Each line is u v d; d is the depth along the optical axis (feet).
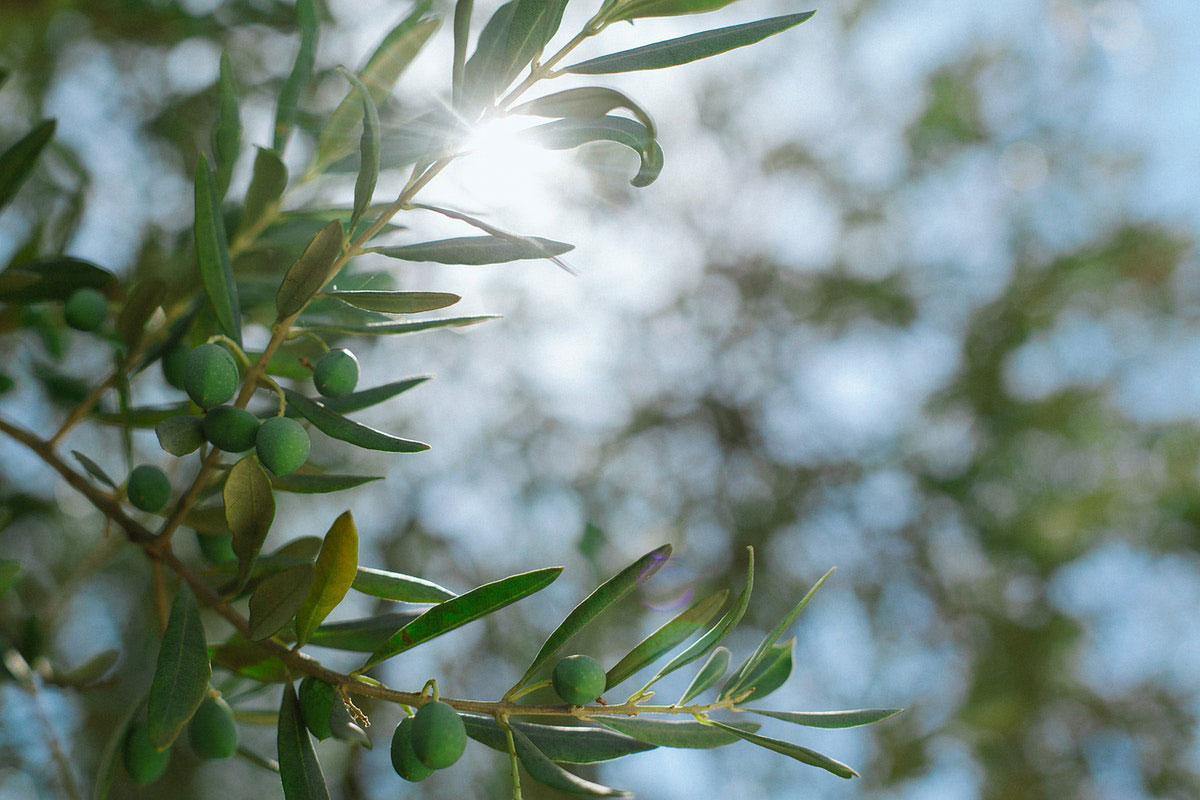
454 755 3.15
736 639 15.76
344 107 4.90
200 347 3.52
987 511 16.71
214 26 9.81
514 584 3.43
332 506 13.17
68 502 9.51
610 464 15.19
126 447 4.32
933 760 14.92
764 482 16.89
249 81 10.13
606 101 3.44
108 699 10.25
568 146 3.43
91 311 5.17
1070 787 15.31
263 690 4.65
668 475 16.33
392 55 4.78
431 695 3.33
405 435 13.34
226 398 3.52
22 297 5.18
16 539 9.27
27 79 10.00
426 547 13.55
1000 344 17.71
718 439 17.07
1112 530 16.65
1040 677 15.49
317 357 4.72
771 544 16.12
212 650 4.11
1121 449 17.40
